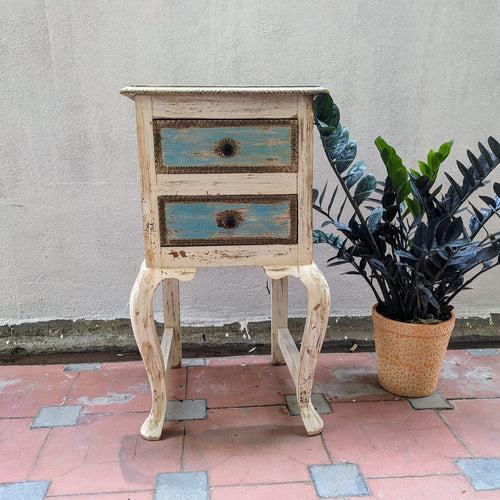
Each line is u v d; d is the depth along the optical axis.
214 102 1.10
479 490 1.10
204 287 1.83
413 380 1.46
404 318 1.49
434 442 1.26
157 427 1.28
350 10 1.63
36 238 1.74
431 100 1.73
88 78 1.62
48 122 1.65
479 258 1.31
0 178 1.67
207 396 1.50
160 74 1.64
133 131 1.67
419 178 1.35
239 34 1.63
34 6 1.56
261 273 1.83
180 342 1.66
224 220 1.17
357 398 1.48
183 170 1.13
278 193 1.17
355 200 1.39
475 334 1.90
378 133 1.74
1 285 1.77
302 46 1.65
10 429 1.32
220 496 1.08
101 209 1.73
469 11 1.67
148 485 1.11
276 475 1.14
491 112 1.75
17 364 1.73
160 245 1.17
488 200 1.39
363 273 1.51
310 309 1.24
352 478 1.13
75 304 1.81
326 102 1.22
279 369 1.68
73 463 1.19
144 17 1.59
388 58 1.68
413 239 1.31
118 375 1.63
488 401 1.46
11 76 1.60
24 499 1.07
